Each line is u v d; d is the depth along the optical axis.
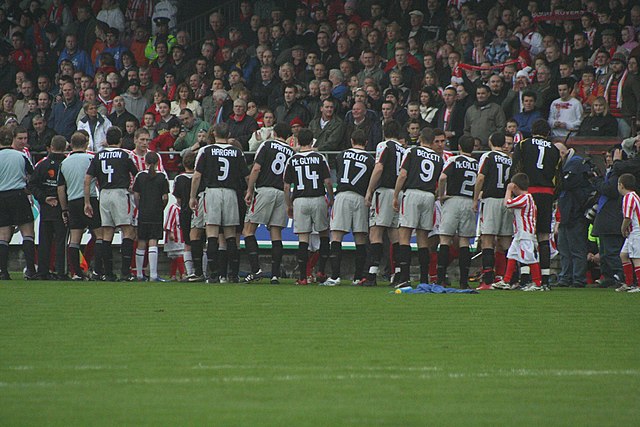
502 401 22.53
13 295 44.91
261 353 28.81
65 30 87.81
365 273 57.25
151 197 56.56
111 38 85.50
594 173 54.94
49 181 56.62
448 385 24.34
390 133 51.84
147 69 79.31
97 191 56.59
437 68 71.12
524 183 48.56
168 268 67.19
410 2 76.25
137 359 27.70
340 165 52.44
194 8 89.06
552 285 55.94
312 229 53.31
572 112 64.44
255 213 53.56
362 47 75.25
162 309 39.25
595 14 70.00
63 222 57.09
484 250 50.53
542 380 25.09
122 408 21.55
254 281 56.56
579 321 36.44
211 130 55.62
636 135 57.41
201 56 82.00
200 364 26.95
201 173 53.09
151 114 71.38
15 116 74.56
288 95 68.38
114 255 68.06
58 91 83.88
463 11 73.38
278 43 78.00
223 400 22.42
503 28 70.69
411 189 50.16
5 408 21.52
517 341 31.53
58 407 21.62
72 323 35.09
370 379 25.03
